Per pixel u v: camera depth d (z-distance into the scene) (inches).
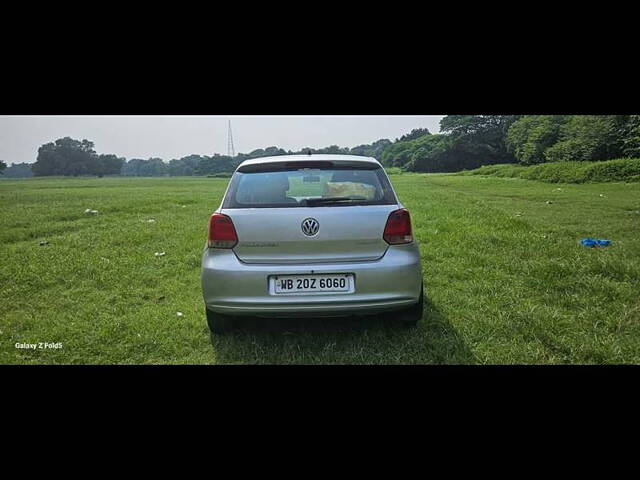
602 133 1322.6
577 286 179.3
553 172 1130.7
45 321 157.1
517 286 184.2
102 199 642.2
